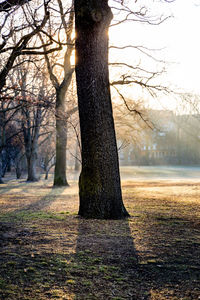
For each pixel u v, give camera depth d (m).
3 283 4.30
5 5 10.14
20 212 10.91
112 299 3.92
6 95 15.82
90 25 8.85
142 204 12.59
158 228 7.72
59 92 23.95
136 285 4.34
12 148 49.88
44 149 51.34
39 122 35.38
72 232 7.26
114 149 9.26
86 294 4.06
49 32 11.77
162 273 4.75
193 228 7.75
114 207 9.14
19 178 47.25
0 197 17.94
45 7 10.32
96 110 9.02
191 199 14.68
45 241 6.46
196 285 4.30
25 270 4.77
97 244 6.25
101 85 9.04
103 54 9.05
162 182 30.78
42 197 17.58
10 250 5.79
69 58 23.89
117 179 9.30
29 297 3.92
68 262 5.18
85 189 9.31
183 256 5.50
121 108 26.39
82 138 9.30
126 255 5.57
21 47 10.95
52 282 4.40
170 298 3.95
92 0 8.68
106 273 4.75
